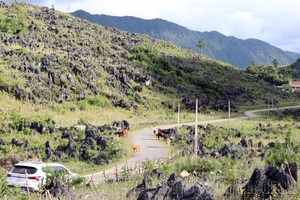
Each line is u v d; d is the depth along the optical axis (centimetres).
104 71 11681
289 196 1145
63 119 7156
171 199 1133
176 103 11850
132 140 5684
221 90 15238
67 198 1495
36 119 6212
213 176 1958
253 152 3747
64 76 9600
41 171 1981
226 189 1374
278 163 2031
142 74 13112
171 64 16750
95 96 9694
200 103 12381
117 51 15212
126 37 18575
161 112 10606
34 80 8762
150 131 6844
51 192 1566
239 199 1208
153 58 15675
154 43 19725
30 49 10806
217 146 5150
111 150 4509
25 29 14175
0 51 9544
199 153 4259
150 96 11794
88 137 4994
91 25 18588
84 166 3869
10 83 8038
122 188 1762
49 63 9881
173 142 5566
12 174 1966
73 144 4584
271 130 7519
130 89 11475
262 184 1210
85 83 10125
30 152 4309
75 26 16825
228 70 19462
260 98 16262
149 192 1151
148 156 4469
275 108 14300
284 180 1214
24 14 16212
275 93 18012
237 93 15988
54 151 4366
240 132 6888
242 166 2366
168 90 12912
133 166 3831
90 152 4388
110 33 18238
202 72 17462
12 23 13625
